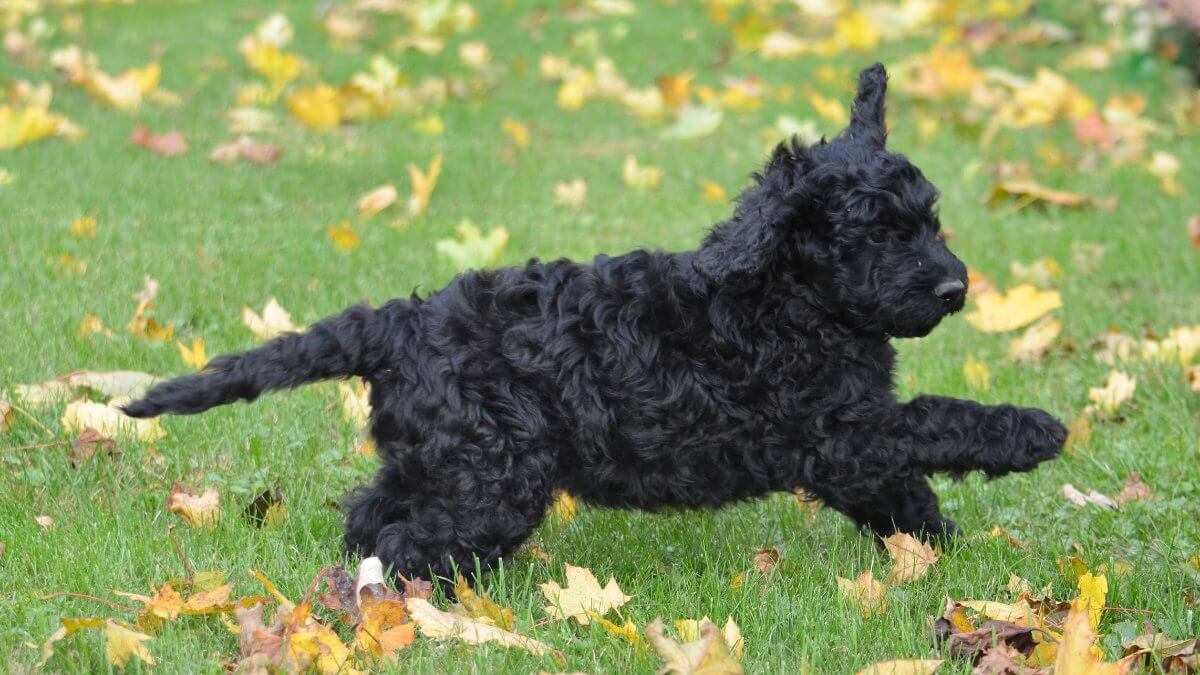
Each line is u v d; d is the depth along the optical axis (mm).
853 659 5301
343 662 5090
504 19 20250
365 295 9906
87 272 9953
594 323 5938
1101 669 4836
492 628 5355
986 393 8648
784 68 17500
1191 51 16328
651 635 4812
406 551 5934
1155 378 8750
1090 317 9961
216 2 21312
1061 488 7441
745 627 5625
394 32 19172
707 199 12578
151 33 18750
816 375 6004
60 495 6988
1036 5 19469
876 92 6594
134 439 7617
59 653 5277
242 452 7613
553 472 5961
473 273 6230
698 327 5926
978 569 6234
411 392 5855
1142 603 5863
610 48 18547
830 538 6863
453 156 13930
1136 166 13586
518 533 5926
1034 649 5273
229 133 14383
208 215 11516
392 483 6328
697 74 17312
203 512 6730
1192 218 11414
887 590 5973
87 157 12945
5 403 7516
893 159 6082
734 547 6730
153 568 6109
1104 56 17125
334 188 12688
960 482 6969
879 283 5906
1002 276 10797
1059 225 11969
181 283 9844
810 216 5988
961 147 14297
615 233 11656
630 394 5895
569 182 13289
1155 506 7020
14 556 6168
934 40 18438
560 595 5781
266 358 5797
